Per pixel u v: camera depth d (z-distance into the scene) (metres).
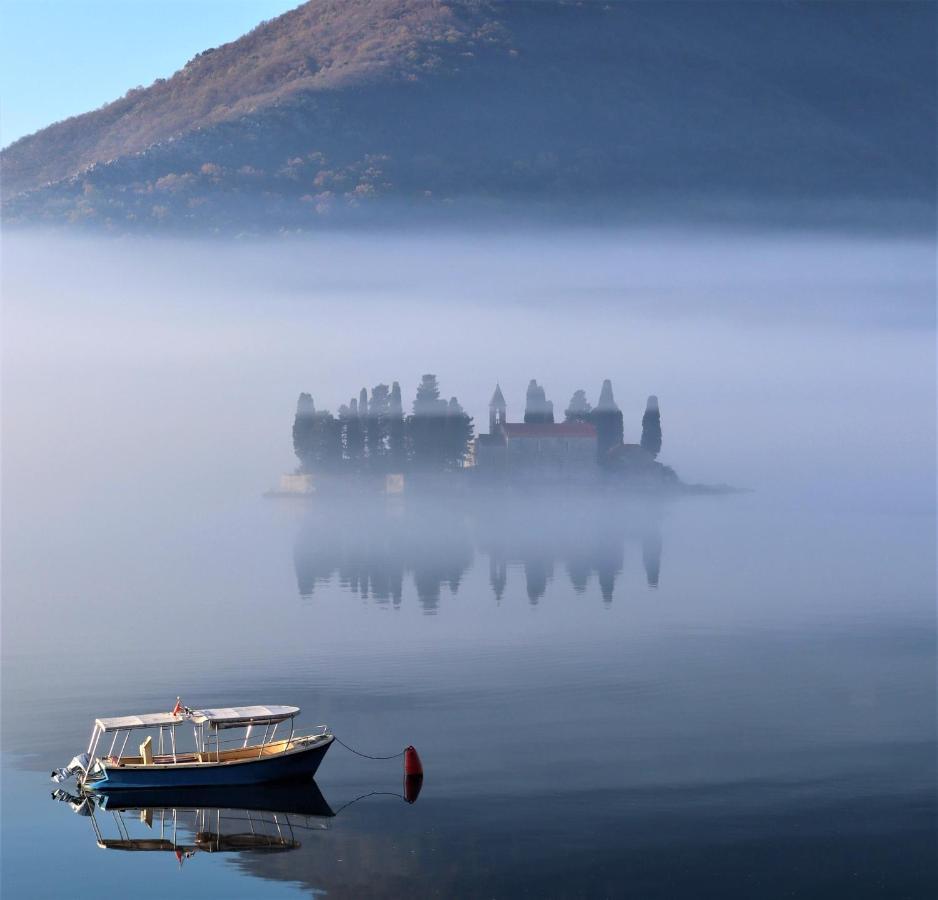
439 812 63.72
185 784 68.00
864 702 90.00
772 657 110.44
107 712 86.75
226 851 58.72
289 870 56.22
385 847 58.16
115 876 55.59
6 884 54.94
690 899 52.44
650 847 58.22
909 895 52.66
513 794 66.62
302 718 84.88
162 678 100.19
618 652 113.62
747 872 55.31
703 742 77.44
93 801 66.12
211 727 69.94
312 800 66.31
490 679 99.12
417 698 91.50
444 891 53.56
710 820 62.09
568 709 87.38
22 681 99.06
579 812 63.34
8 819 63.34
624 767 71.56
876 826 60.88
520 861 56.88
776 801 65.00
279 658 110.38
